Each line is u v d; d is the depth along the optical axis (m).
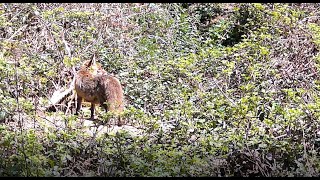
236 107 8.91
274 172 7.34
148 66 11.59
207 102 9.41
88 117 10.12
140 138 8.01
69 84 10.97
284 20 13.06
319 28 12.88
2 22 12.23
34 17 13.03
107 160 7.35
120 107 9.39
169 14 14.78
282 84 10.77
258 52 11.69
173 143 7.83
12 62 10.23
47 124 8.83
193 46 13.42
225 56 11.63
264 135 8.12
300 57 11.98
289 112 8.48
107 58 11.94
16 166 6.79
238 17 14.60
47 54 11.70
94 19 13.24
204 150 7.52
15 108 8.73
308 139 8.36
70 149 7.55
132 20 14.34
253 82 10.52
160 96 10.33
